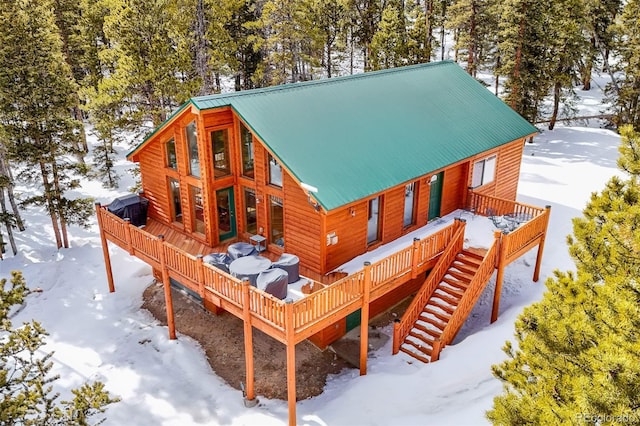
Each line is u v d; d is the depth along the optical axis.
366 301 14.27
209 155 16.84
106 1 27.06
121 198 20.73
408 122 19.20
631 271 7.80
